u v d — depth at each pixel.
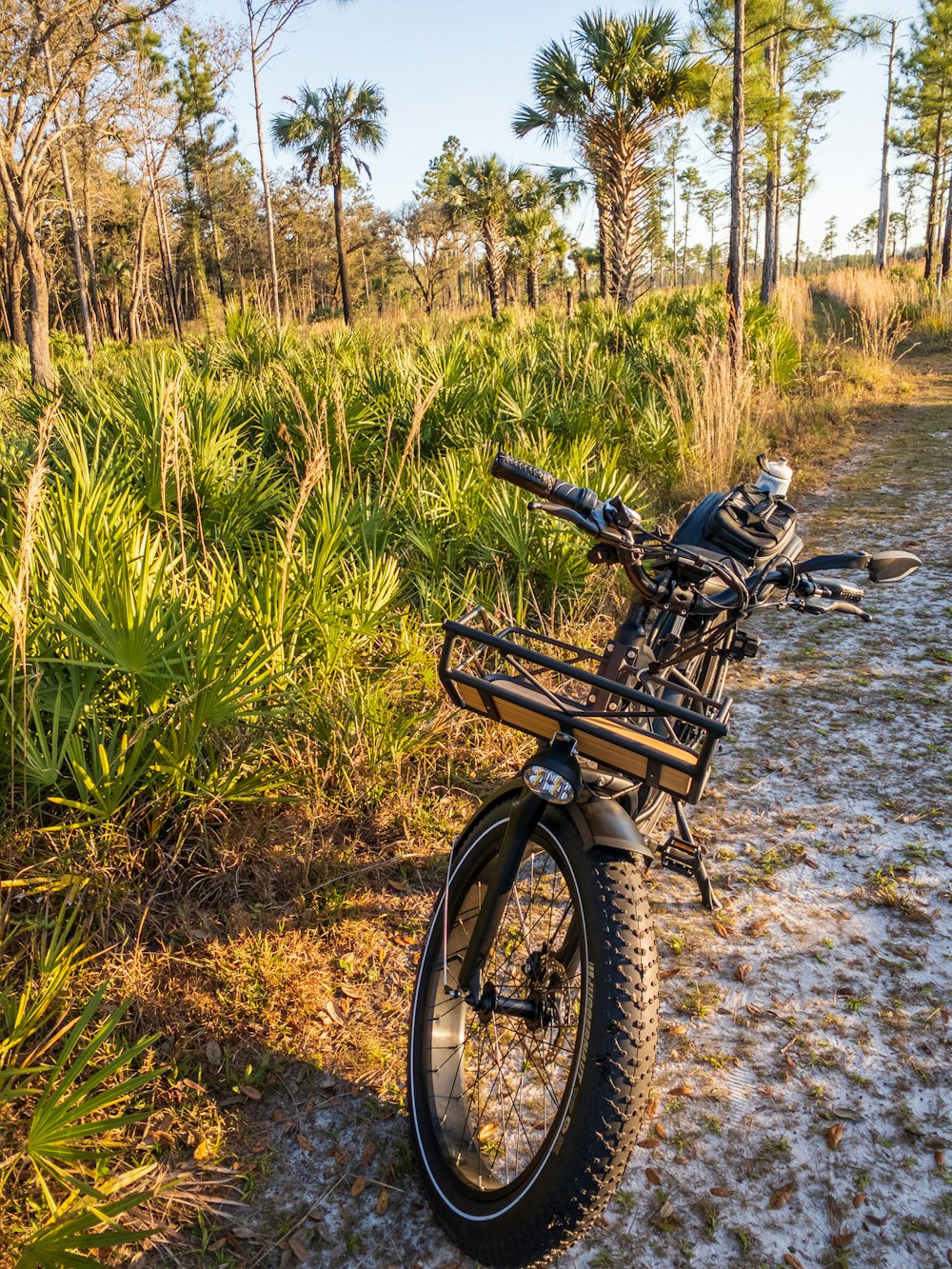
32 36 16.08
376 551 5.45
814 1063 2.64
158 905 3.11
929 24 33.00
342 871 3.39
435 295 58.84
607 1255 2.13
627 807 2.23
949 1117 2.46
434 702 4.36
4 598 3.39
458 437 7.48
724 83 16.48
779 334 13.75
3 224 26.23
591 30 16.77
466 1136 2.23
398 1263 2.12
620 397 9.73
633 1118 1.68
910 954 3.05
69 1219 2.05
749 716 4.76
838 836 3.70
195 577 4.18
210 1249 2.15
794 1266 2.10
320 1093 2.55
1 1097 2.11
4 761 3.22
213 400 6.63
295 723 3.84
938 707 4.71
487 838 2.26
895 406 13.20
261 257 62.12
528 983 2.05
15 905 2.97
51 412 3.21
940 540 7.16
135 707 3.39
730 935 3.17
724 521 2.66
